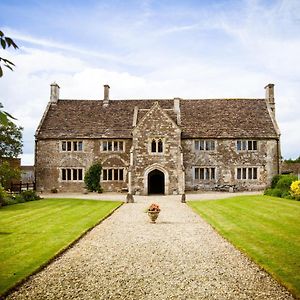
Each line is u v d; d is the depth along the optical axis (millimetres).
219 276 8430
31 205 23109
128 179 34062
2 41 4383
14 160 38750
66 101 41156
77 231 13797
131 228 14977
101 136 37188
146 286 7793
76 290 7570
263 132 37406
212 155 37000
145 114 34719
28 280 8219
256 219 16219
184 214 19391
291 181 28453
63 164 37500
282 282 7777
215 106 40250
